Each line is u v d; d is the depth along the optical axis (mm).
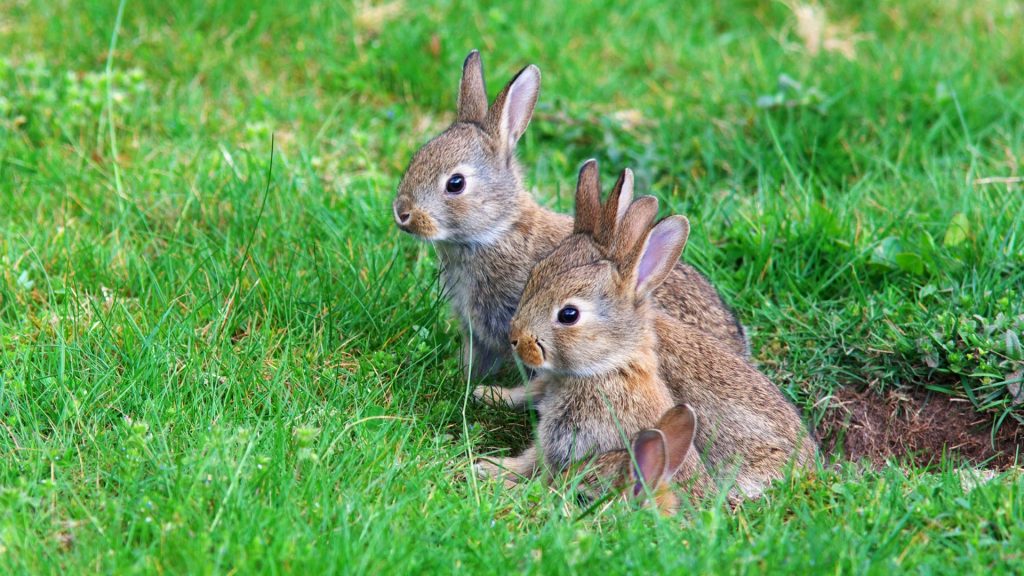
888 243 11586
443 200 10312
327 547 7332
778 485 8789
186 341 9859
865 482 8664
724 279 11625
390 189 12797
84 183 12430
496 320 10750
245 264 11094
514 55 15586
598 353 9086
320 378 9664
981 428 10133
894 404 10508
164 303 10367
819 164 13414
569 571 7254
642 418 9164
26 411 8766
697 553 7516
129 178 12594
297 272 11031
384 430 8914
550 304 9039
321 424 8945
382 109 14828
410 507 8023
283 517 7527
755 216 12141
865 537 7801
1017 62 15516
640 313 9195
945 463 9164
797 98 14164
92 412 8844
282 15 15906
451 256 10812
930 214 12086
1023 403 9891
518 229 10695
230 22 15656
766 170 13305
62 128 13250
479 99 11047
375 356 10031
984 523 7902
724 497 8383
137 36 15250
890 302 10969
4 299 10531
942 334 10453
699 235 11953
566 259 9328
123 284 10852
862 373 10711
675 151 13734
